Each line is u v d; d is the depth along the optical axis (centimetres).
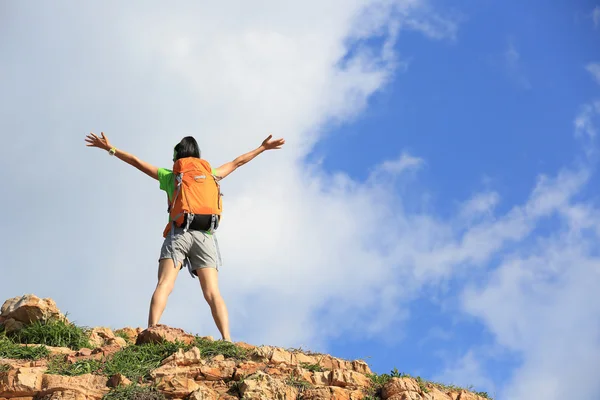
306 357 860
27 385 771
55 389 770
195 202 894
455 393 866
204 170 909
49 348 847
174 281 885
